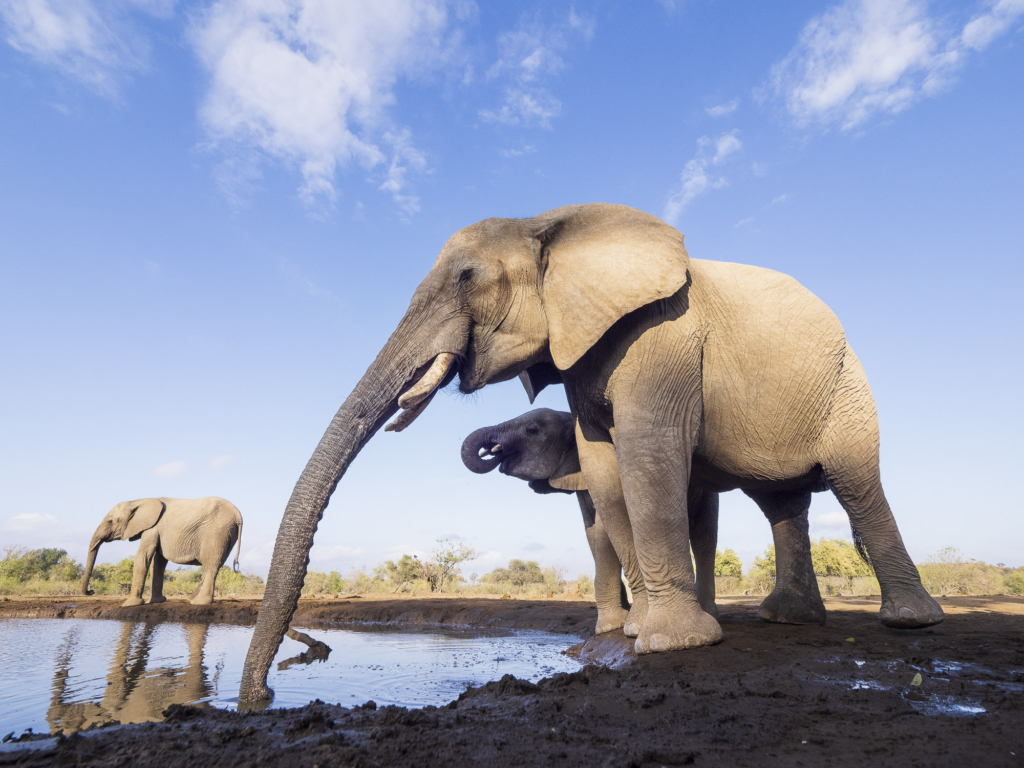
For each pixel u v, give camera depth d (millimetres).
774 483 5879
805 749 2521
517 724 2947
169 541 18047
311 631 11078
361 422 5141
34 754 2492
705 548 7227
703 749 2547
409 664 6414
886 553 5457
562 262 5555
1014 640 4727
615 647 5656
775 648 4543
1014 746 2426
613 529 5996
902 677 3652
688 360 5301
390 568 35906
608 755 2459
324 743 2613
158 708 4406
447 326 5457
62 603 18172
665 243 5359
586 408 5863
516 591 28844
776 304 5543
